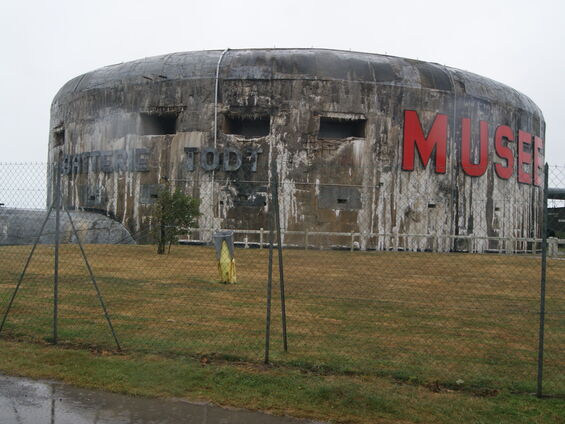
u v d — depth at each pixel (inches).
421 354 295.3
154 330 335.6
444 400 224.4
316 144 1285.7
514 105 1492.4
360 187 1293.1
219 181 1304.1
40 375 247.8
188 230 963.3
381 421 204.7
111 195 1391.5
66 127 1517.0
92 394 227.1
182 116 1328.7
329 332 343.6
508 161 1454.2
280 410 213.0
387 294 519.2
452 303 475.8
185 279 590.6
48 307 403.9
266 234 1277.1
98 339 308.5
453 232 1353.3
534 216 1585.9
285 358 275.7
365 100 1298.0
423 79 1338.6
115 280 567.5
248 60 1316.4
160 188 1334.9
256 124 1346.0
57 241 305.7
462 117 1366.9
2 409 210.7
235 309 417.4
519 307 466.0
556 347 322.3
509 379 253.8
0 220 1173.1
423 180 1325.0
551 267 851.4
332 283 591.2
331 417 207.5
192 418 204.2
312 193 1283.2
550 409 217.5
